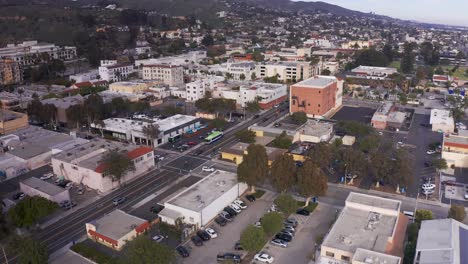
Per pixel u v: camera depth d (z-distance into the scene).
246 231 73.25
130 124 148.62
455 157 118.31
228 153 122.12
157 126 137.50
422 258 62.84
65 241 80.56
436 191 100.81
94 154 114.56
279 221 77.88
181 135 146.12
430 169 115.25
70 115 152.12
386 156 105.50
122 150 113.81
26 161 117.75
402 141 141.62
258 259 73.25
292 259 73.62
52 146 127.50
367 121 166.75
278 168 92.94
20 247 68.44
